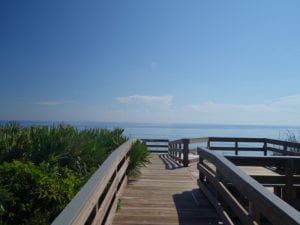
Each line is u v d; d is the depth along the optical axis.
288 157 5.31
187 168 10.36
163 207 5.61
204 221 4.90
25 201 4.27
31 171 4.43
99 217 3.40
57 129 6.91
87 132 8.10
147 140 18.77
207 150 6.12
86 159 6.34
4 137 6.09
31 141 5.96
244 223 3.60
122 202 5.91
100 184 3.21
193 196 6.36
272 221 2.57
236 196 4.93
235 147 11.98
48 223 4.21
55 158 5.61
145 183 7.64
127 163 7.25
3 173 4.38
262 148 11.69
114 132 9.63
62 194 4.45
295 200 5.24
